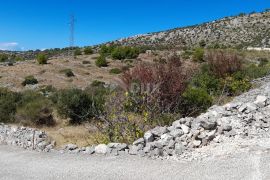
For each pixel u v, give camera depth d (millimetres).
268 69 23875
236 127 7996
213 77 18359
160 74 12680
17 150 9711
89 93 17328
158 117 10039
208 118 8219
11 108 16828
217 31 98438
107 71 40469
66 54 72750
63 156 8445
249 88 17375
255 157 6633
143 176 6512
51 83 34531
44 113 16172
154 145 7805
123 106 10062
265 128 8000
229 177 5969
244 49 56438
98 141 9648
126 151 8023
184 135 7879
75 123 15648
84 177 6777
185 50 52344
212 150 7395
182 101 12430
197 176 6207
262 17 102375
